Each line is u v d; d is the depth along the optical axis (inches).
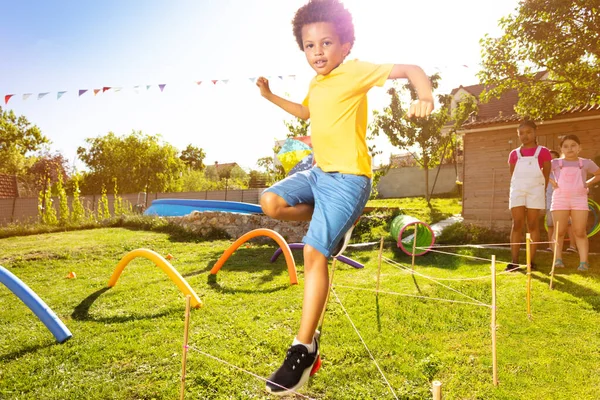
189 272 278.1
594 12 359.6
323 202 77.4
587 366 126.0
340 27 79.3
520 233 256.5
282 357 136.7
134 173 1519.4
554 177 261.3
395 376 122.6
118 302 205.9
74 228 565.6
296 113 99.8
